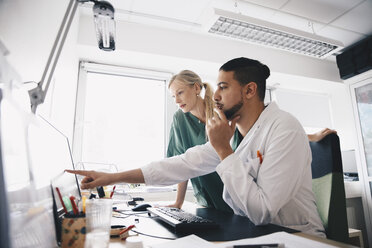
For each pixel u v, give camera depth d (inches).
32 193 16.9
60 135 30.4
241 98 38.1
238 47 109.6
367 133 110.0
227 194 40.3
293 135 33.1
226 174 32.0
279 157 31.6
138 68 106.0
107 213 21.4
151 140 104.1
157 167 40.5
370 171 107.6
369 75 109.3
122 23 93.7
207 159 42.5
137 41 94.0
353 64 113.5
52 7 44.8
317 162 39.6
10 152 14.0
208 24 79.6
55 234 20.7
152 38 96.3
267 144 35.9
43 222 18.4
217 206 52.5
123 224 29.9
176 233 26.0
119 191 67.2
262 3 85.5
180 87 61.4
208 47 104.3
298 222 33.7
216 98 39.1
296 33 83.8
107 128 98.1
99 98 99.9
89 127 96.3
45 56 41.6
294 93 137.9
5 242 11.4
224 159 32.9
